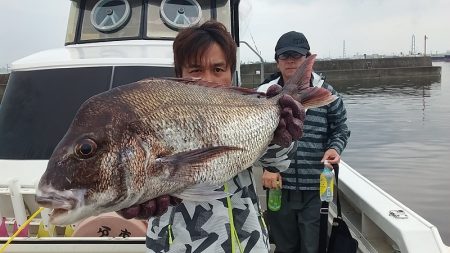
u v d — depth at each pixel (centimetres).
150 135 177
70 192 166
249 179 221
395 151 1700
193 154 182
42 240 279
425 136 1988
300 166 377
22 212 324
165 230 208
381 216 330
